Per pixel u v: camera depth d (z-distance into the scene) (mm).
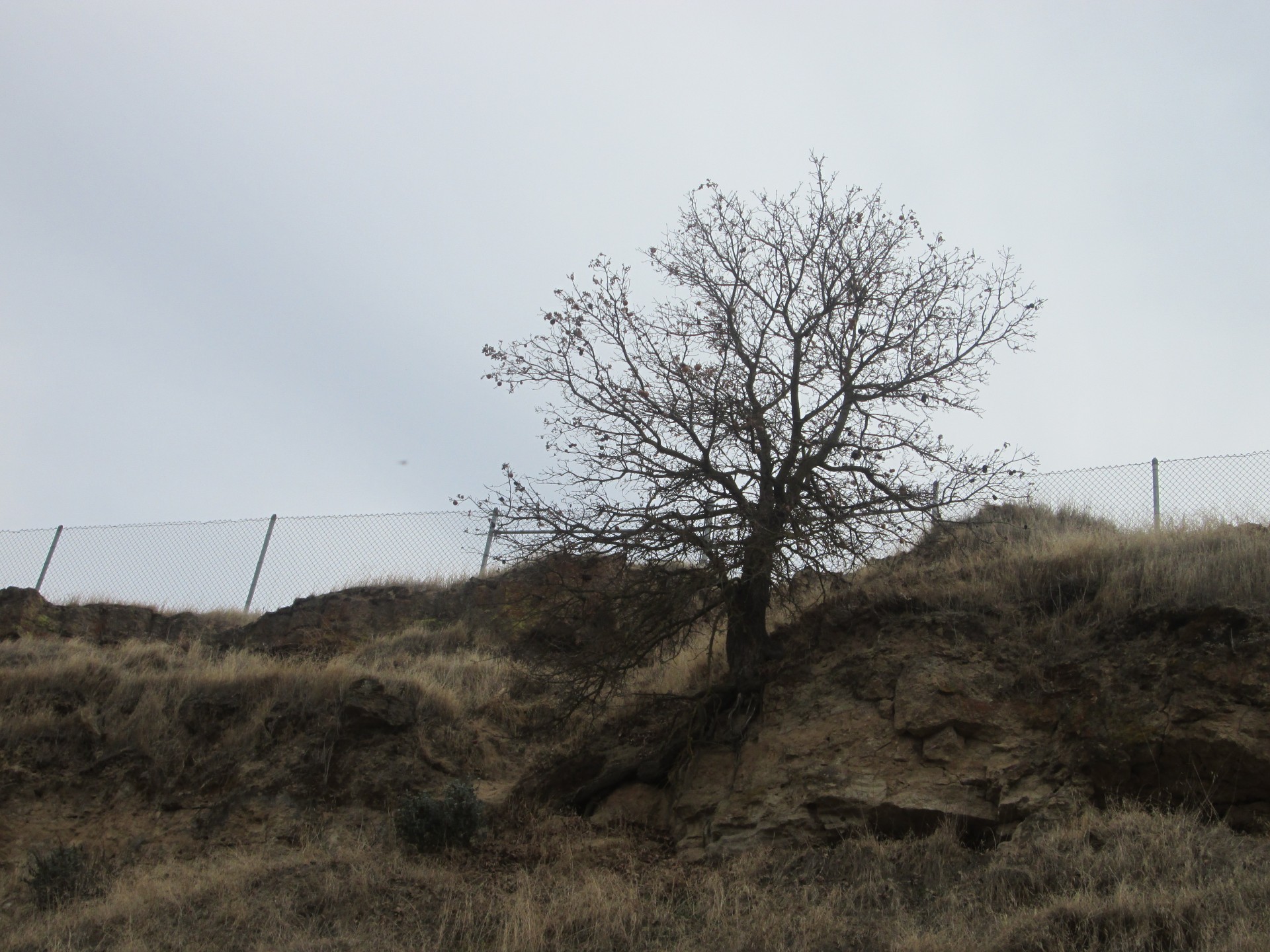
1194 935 6105
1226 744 7887
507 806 11281
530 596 11188
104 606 21766
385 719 12898
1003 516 14156
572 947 7543
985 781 8906
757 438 11039
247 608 22109
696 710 10867
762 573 10391
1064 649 9648
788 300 12008
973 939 6648
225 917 8531
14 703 13922
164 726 13484
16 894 10414
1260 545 10461
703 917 7930
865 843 8688
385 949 7691
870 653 10445
